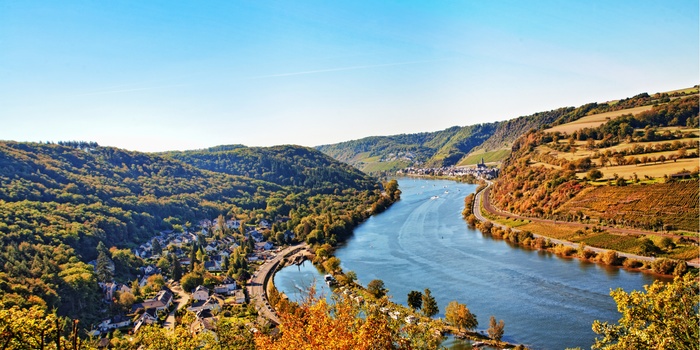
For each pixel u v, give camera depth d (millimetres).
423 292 98312
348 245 158125
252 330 56750
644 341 26359
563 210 158000
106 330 93438
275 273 134125
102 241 141750
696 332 24484
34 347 29406
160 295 109875
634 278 98750
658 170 155750
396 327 29297
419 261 127000
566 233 140000
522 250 132625
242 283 122812
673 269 99125
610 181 159875
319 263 138750
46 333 30078
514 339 72562
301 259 149125
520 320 79750
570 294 90812
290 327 29266
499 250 134375
